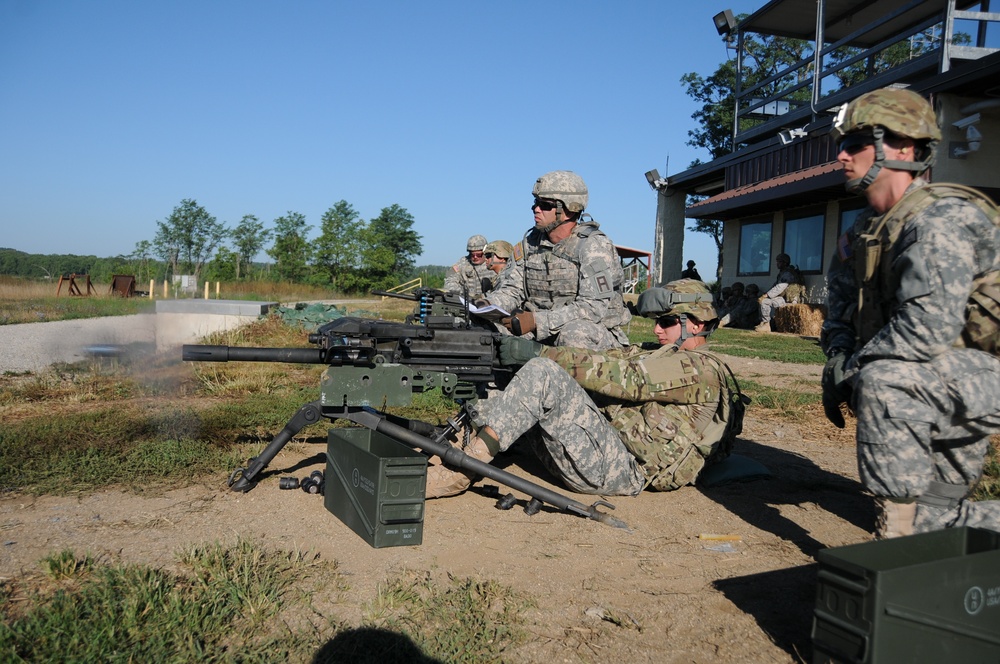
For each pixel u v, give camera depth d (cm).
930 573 231
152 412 586
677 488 441
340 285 6072
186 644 246
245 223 6209
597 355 413
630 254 2911
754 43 2984
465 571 320
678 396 427
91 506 386
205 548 319
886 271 307
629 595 304
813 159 1788
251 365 888
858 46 2009
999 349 306
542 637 268
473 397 406
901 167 313
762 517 406
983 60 1227
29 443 483
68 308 2008
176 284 3800
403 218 6869
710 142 3775
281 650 245
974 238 294
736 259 2366
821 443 604
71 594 276
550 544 357
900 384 288
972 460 319
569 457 407
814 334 1756
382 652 247
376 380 390
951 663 236
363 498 351
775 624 284
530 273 527
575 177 503
